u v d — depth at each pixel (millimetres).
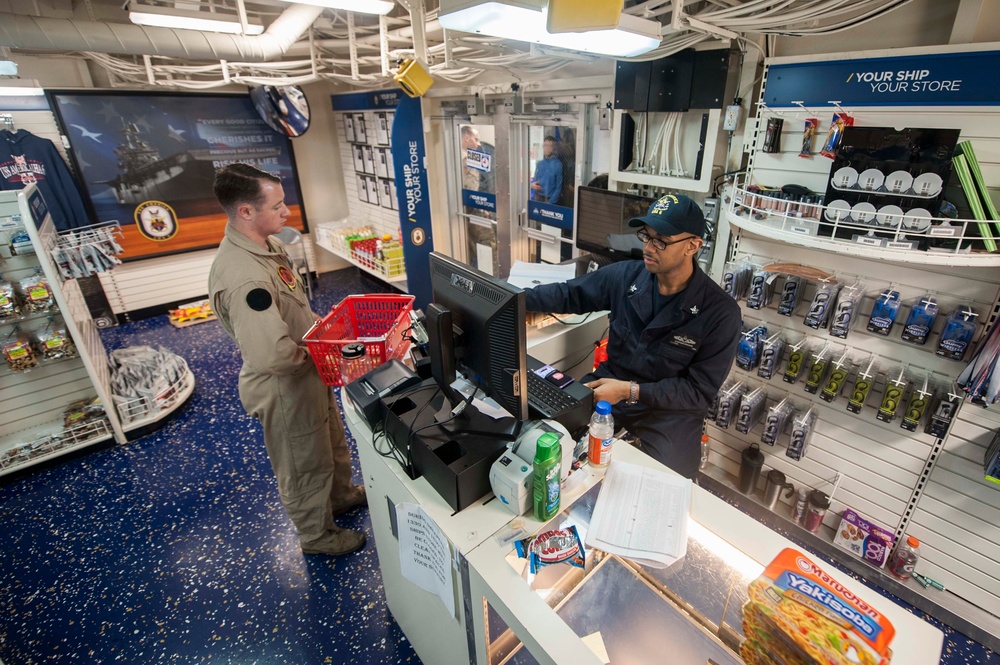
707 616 1208
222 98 5164
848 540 2277
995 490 1874
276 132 5598
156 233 5164
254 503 2773
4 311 2781
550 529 1232
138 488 2910
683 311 1875
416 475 1406
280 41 3270
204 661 1968
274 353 1730
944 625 2045
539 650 975
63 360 3252
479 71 3678
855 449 2201
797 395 2338
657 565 1147
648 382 1996
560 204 3840
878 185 1644
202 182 5285
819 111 1950
